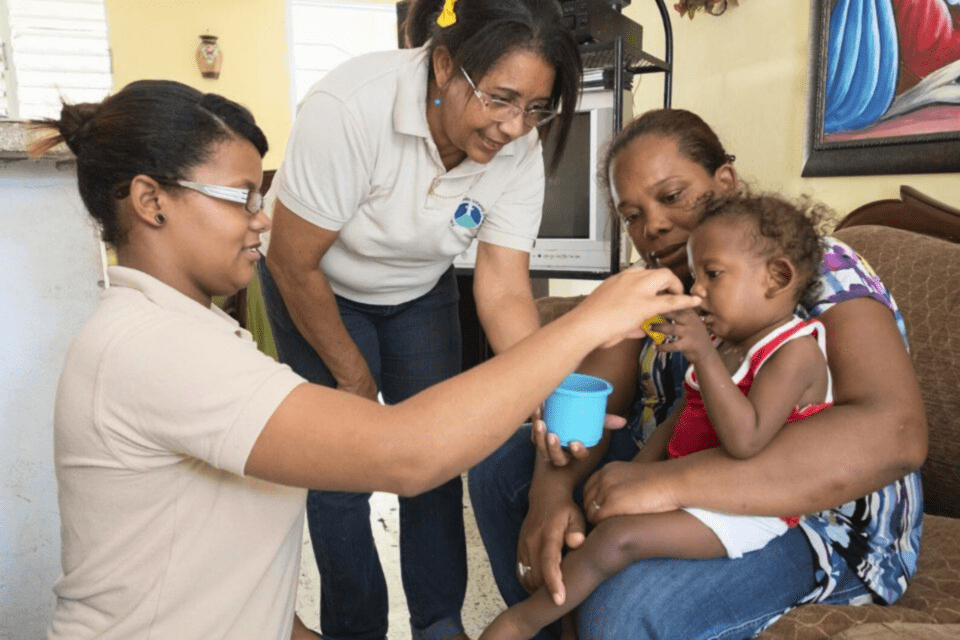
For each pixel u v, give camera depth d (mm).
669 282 823
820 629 958
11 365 1304
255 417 709
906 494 1062
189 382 716
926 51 1947
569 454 1247
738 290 1068
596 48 2068
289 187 1195
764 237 1058
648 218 1239
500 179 1349
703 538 1003
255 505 852
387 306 1519
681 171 1199
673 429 1226
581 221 2352
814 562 1034
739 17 2564
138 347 736
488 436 744
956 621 998
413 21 1244
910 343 1477
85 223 1273
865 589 1048
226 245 828
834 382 1032
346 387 1424
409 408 731
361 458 716
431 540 1567
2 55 5246
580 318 782
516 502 1367
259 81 5789
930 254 1552
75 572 831
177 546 804
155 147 770
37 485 1356
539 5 1050
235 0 5633
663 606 977
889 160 2068
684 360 1269
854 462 952
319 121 1159
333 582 1496
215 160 796
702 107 2779
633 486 1061
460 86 1093
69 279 1317
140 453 757
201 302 884
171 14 5508
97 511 797
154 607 808
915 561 1100
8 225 1259
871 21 2078
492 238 1429
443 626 1597
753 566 1012
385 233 1326
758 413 988
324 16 6379
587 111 2250
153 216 798
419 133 1187
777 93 2449
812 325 1036
